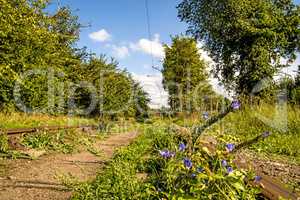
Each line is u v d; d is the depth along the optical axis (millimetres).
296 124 15367
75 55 37594
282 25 34531
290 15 35156
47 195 6559
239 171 4836
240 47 36375
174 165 5059
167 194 4652
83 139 16328
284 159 10734
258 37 34281
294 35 34875
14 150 11039
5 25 14594
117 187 6410
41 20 18938
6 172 8320
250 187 5043
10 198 6227
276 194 5160
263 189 5324
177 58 45781
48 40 19438
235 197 4387
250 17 35688
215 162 4711
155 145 11695
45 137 13344
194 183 4406
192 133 5777
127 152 11320
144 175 8250
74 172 8867
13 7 15688
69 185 7152
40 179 7824
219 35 37938
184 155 5273
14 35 15914
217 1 37219
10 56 16500
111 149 14562
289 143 12789
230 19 36250
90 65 40344
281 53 35125
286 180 7277
